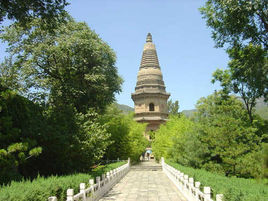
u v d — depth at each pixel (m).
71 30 24.59
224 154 18.94
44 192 8.72
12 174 12.95
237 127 19.55
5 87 14.90
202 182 12.77
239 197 7.82
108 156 39.88
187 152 23.16
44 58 23.47
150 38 70.69
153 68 67.06
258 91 21.41
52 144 16.66
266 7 15.91
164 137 40.62
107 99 28.91
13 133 12.88
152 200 14.78
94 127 19.38
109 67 27.89
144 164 49.06
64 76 24.81
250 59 19.48
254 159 16.98
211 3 18.72
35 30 22.55
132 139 42.22
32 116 16.11
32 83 24.42
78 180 12.70
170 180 25.45
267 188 8.45
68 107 19.39
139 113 64.25
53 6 15.89
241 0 15.64
